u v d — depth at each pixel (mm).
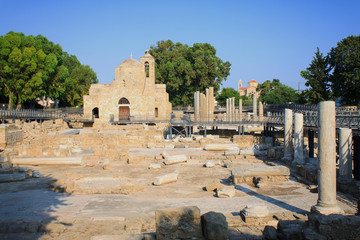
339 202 17406
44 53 69250
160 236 11453
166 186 22422
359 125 22641
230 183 22703
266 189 20844
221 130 58375
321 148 14961
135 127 56062
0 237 12117
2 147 34719
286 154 30797
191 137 49250
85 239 11984
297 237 11703
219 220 11414
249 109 93625
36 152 31922
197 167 29750
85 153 36562
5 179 22422
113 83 70312
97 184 22250
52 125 54281
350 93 61469
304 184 22062
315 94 65812
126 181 23359
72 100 92812
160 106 76312
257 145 37750
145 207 16859
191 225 11570
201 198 18875
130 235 11695
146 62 74000
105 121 70062
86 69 99188
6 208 16156
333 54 65188
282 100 94312
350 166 20688
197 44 101000
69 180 21547
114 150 34438
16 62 59562
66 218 14328
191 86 97375
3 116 44375
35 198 18281
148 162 32250
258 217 14000
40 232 12672
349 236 10914
